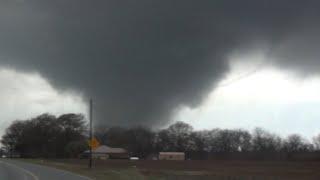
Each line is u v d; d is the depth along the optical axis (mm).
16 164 91625
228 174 71938
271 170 89688
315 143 192125
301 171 85875
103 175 49438
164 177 53062
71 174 50562
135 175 50281
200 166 107688
